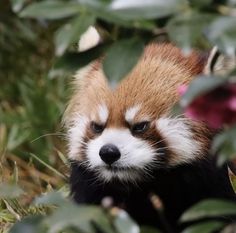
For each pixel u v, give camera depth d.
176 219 7.10
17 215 7.84
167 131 6.82
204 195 6.98
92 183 7.12
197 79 4.19
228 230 4.98
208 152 6.90
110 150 6.65
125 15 4.22
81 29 4.32
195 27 4.11
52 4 4.33
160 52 7.18
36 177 10.26
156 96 6.85
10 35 13.45
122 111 6.82
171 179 6.96
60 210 4.49
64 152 10.45
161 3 4.21
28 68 13.46
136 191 7.07
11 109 12.69
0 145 11.29
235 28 4.05
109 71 4.41
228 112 4.28
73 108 7.35
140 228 5.32
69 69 4.72
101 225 4.41
